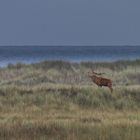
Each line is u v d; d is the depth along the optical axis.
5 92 88.50
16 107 78.00
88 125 50.28
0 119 62.38
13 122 54.38
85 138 42.31
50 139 42.25
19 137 43.28
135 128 47.81
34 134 44.81
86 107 80.69
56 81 114.50
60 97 84.88
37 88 93.56
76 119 60.47
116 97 85.56
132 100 84.00
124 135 43.66
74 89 90.12
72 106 80.31
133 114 70.12
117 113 72.81
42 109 77.62
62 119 61.59
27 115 68.19
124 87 96.19
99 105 81.75
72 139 42.00
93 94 86.56
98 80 90.19
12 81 113.62
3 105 79.31
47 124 50.41
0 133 45.16
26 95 85.88
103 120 57.94
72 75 120.12
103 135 43.53
